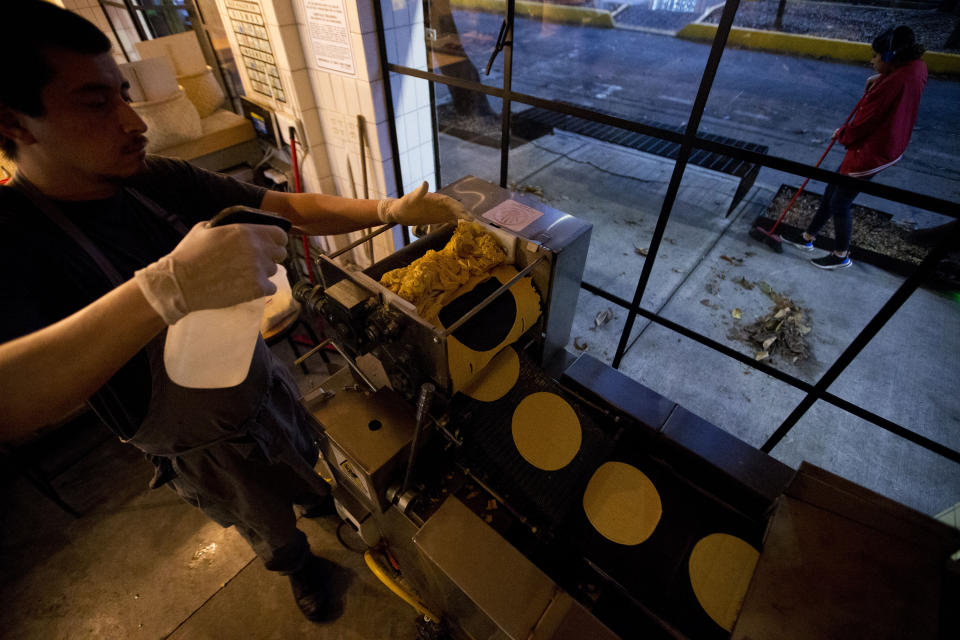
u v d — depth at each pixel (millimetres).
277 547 1508
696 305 3314
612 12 10664
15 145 754
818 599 727
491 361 1178
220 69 3180
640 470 1090
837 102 6199
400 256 1171
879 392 2707
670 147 4883
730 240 3957
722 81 6953
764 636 706
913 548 754
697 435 1157
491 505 1127
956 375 2805
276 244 673
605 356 2932
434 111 2568
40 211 820
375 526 1528
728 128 5625
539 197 4504
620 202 4441
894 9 9188
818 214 3562
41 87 637
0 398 528
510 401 1135
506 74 1778
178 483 1345
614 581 957
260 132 2893
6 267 738
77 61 651
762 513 1080
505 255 1199
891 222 4020
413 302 1028
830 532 791
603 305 3314
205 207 1161
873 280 3541
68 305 859
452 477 1174
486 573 923
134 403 960
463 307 1086
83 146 728
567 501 1024
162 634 1735
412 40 2244
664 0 10844
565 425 1118
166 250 1052
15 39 590
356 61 2141
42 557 1957
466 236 1135
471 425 1089
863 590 726
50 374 545
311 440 1616
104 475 2238
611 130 5293
